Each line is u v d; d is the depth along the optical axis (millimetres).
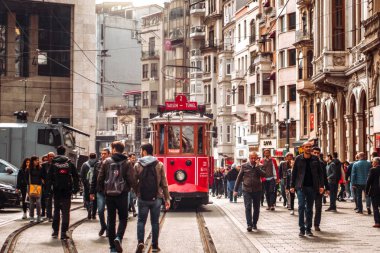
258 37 87750
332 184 31406
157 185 16969
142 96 136500
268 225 24922
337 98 51406
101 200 21234
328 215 29094
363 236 20891
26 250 17703
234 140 99312
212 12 111062
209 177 33781
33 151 44344
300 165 20906
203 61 110000
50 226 24906
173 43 128000
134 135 140250
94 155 28094
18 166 44188
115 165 16453
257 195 22906
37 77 84250
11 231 23000
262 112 84312
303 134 68250
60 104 85188
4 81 82938
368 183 23703
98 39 144000
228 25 102438
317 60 51656
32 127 44469
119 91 146750
